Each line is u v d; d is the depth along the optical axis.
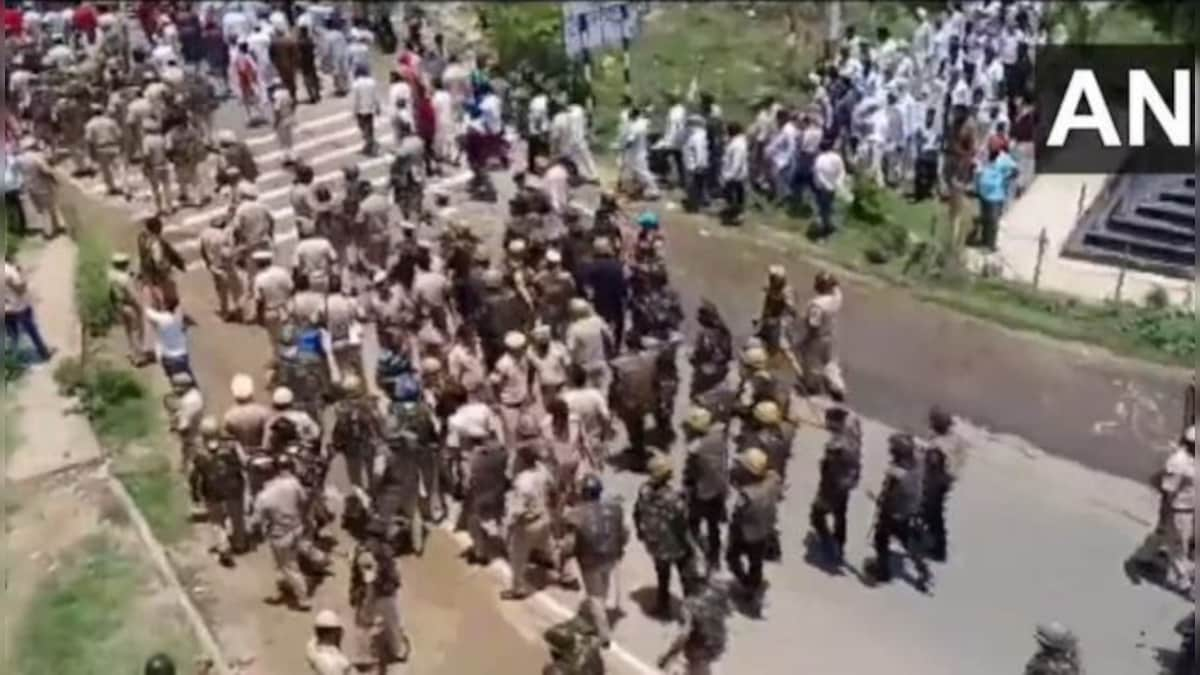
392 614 19.44
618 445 24.23
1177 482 21.20
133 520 22.23
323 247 24.92
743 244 30.34
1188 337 26.97
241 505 21.38
